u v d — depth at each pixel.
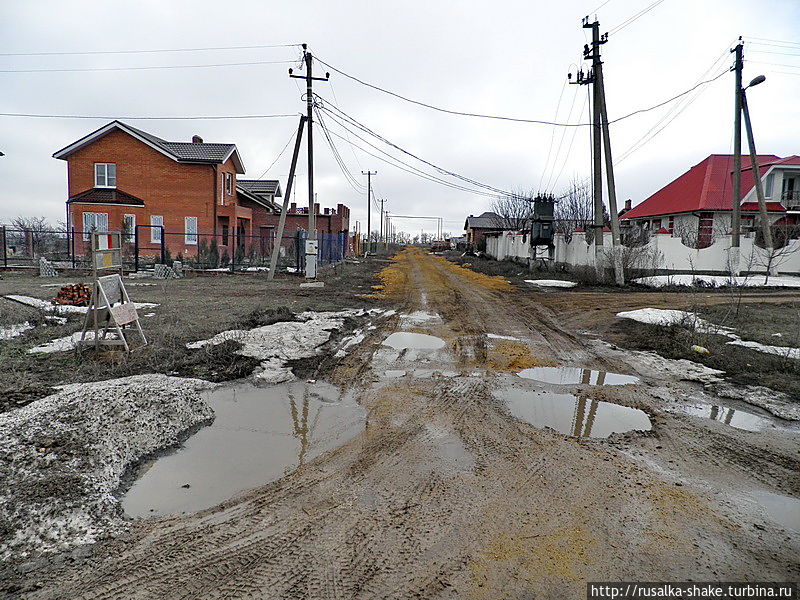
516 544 3.33
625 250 21.23
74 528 3.37
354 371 7.55
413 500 3.88
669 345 9.44
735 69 21.34
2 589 2.77
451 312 13.69
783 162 30.58
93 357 7.50
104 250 8.14
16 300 13.05
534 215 28.22
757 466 4.62
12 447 4.26
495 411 5.95
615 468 4.52
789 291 18.86
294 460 4.57
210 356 7.70
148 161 30.25
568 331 11.30
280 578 2.94
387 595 2.81
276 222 41.06
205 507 3.75
